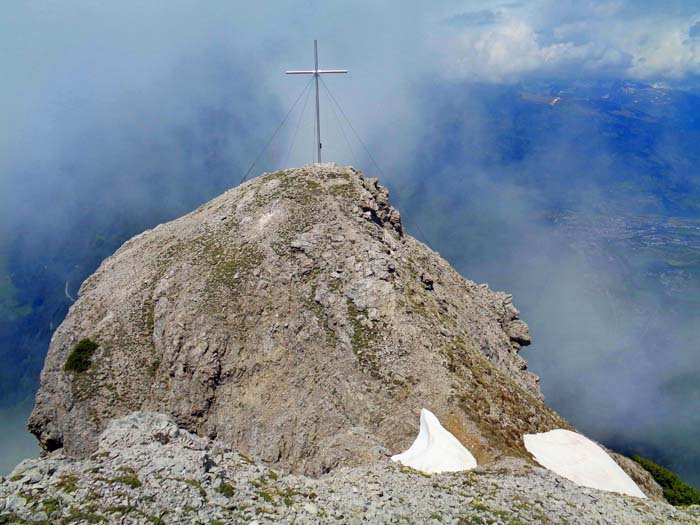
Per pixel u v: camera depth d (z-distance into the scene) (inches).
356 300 3117.6
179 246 4097.0
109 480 1018.1
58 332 3914.9
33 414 3508.9
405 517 1138.0
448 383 2551.7
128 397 3262.8
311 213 3683.6
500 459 2048.5
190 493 1039.6
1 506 920.9
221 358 3203.7
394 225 4377.5
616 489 2075.5
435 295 3612.2
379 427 2532.0
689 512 1526.8
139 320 3634.4
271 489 1159.6
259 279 3395.7
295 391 2950.3
